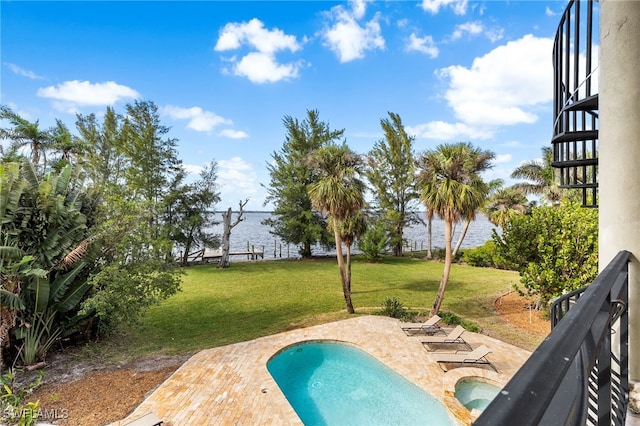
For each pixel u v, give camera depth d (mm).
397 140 26078
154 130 21672
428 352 8781
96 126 23047
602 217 2051
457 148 10430
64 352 9109
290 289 16391
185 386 7016
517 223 10742
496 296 14586
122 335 10336
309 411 6793
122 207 9688
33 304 8258
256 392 6777
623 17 1947
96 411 6297
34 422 5641
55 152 19812
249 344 9328
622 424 1580
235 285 17312
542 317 11516
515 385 590
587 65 2986
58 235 8359
